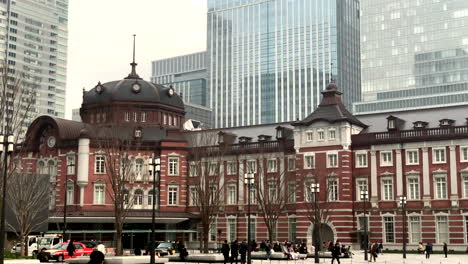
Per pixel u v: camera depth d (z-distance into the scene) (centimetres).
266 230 9769
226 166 10194
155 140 10338
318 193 8594
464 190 8506
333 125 9344
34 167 10288
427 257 7350
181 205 10275
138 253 6706
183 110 11238
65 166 9956
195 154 8731
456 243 8450
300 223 9344
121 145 7681
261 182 9538
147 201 10125
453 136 8638
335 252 5969
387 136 9112
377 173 9112
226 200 9944
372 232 9056
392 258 7381
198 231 10250
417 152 8900
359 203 9169
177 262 6228
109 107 9488
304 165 9488
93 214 9488
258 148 9888
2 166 5838
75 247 6425
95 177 9850
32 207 7269
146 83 10862
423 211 8738
